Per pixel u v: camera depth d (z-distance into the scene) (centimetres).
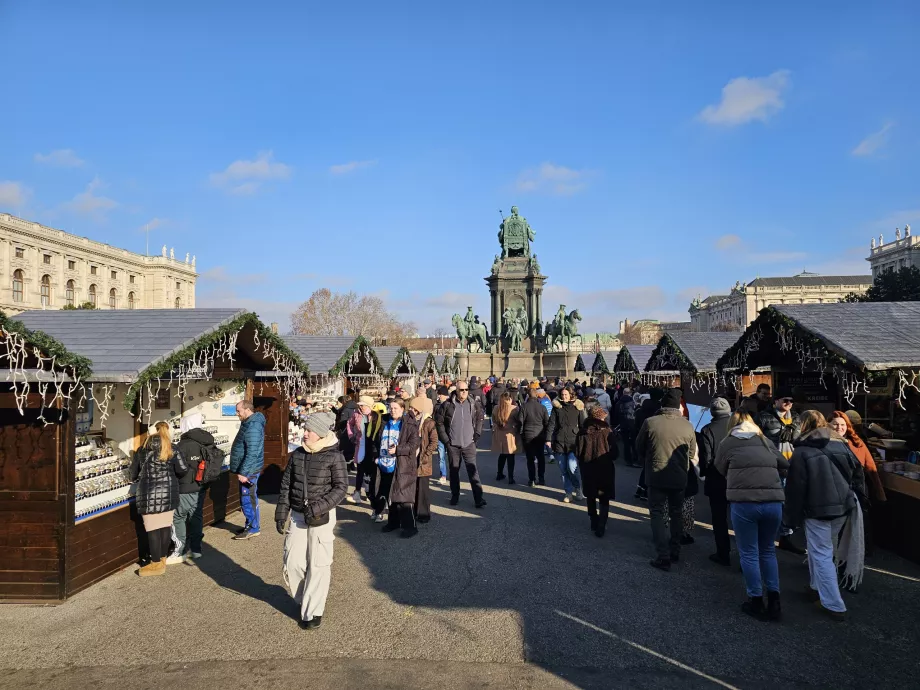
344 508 1076
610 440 873
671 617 584
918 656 503
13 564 639
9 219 6806
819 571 580
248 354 1144
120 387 905
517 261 5175
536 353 4722
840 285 12875
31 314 920
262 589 668
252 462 876
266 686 462
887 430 945
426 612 601
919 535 721
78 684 468
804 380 1095
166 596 648
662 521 725
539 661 499
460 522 954
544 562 752
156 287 9419
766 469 584
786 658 502
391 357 2291
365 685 463
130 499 753
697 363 1620
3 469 645
